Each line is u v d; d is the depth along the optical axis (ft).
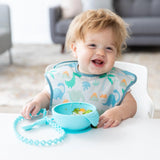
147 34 11.28
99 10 2.93
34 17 14.85
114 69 3.10
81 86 2.93
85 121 2.08
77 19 2.87
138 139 2.02
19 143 1.96
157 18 11.65
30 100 2.89
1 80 8.43
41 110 2.58
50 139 2.01
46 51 12.80
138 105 3.67
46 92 2.97
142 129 2.19
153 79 8.26
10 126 2.25
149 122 2.33
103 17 2.73
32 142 1.94
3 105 6.45
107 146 1.91
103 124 2.27
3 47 9.55
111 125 2.26
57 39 11.74
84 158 1.76
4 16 10.14
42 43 15.05
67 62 3.19
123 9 12.89
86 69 2.82
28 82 8.20
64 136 2.04
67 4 12.10
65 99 2.92
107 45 2.65
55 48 13.47
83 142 1.97
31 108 2.50
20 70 9.57
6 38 9.86
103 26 2.62
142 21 11.23
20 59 11.25
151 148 1.90
